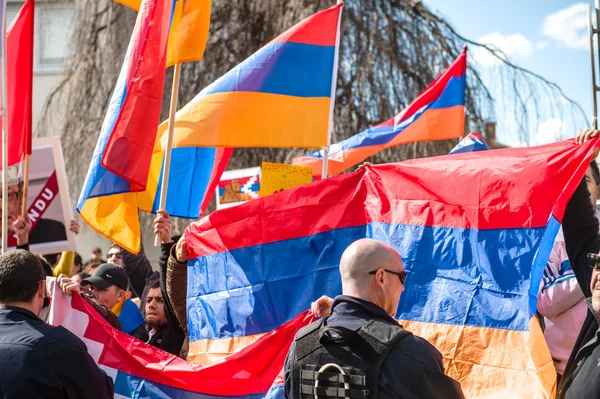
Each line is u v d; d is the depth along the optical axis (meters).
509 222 3.05
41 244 5.40
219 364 3.42
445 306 3.08
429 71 11.48
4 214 4.31
